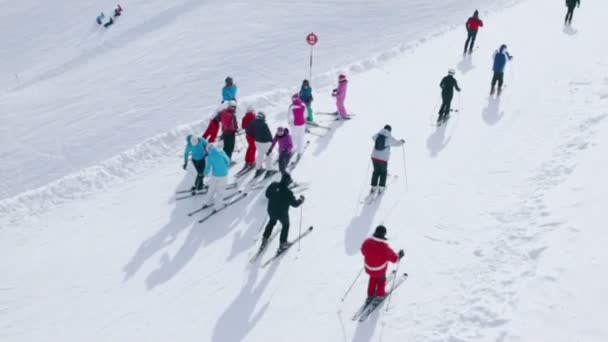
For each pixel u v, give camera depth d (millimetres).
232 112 12070
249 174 12281
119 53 27719
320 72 20141
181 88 20344
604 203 8273
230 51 23344
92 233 10773
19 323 8469
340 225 10148
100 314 8539
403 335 7395
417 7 26766
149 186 12367
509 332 6508
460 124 13586
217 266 9406
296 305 8312
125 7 38094
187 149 11391
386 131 10570
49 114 20516
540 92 14305
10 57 35312
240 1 30766
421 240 9383
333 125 14430
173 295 8805
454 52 19438
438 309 7668
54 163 16547
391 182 11344
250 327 7969
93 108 20062
